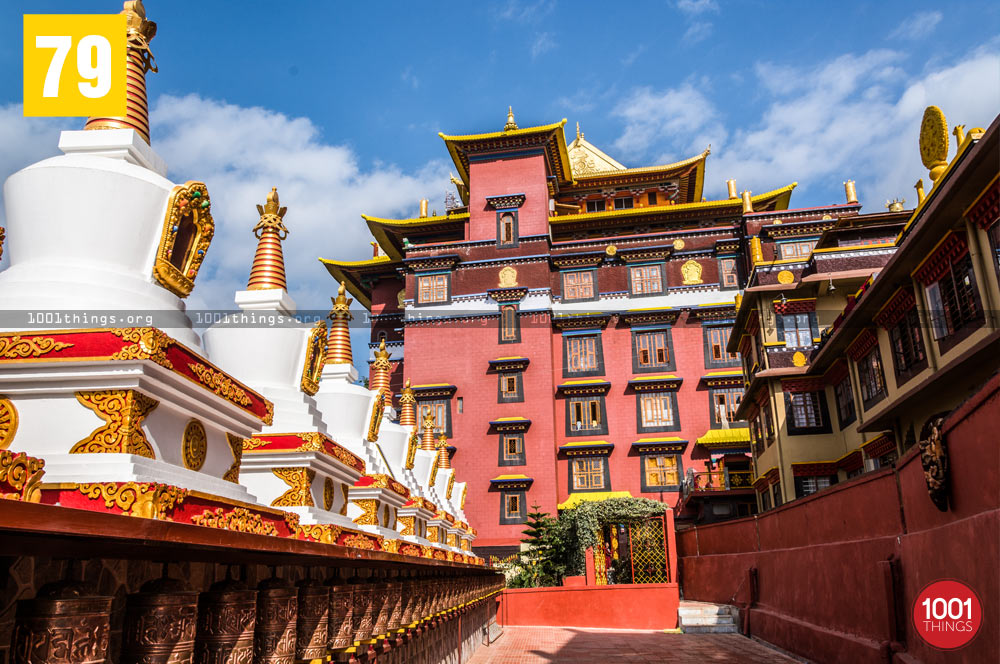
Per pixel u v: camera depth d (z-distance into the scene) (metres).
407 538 14.18
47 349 4.69
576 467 45.66
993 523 8.53
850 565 14.75
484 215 50.84
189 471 5.25
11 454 3.41
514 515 43.88
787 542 20.28
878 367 24.59
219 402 5.66
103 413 4.74
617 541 35.06
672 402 45.94
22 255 5.71
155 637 4.12
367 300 60.41
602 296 48.81
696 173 58.75
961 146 17.42
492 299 47.97
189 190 6.07
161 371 4.84
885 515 13.48
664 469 44.66
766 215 47.22
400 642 9.76
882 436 24.27
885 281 21.12
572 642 23.08
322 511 8.48
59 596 3.43
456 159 54.78
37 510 2.77
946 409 19.38
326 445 8.52
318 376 9.23
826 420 30.20
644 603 27.17
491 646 22.34
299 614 6.28
